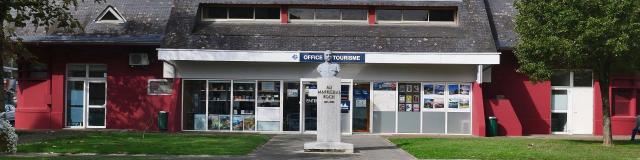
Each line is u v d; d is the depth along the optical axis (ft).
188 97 89.81
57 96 92.27
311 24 91.71
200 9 92.53
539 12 65.16
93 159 52.16
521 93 92.32
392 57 84.23
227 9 92.79
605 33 61.36
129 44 89.40
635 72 68.49
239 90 89.56
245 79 89.30
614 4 61.21
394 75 88.99
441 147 64.59
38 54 92.27
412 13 93.20
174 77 89.25
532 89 92.58
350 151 60.80
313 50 85.35
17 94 93.40
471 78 88.99
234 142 68.90
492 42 86.53
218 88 89.71
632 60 65.10
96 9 94.38
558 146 66.28
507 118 88.79
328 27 90.74
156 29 90.99
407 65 88.94
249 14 92.79
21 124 92.43
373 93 89.25
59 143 65.10
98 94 93.61
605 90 68.28
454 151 60.75
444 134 89.10
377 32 89.35
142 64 91.20
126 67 92.07
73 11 93.76
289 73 88.99
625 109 92.89
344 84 88.74
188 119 89.71
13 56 73.00
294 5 91.71
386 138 80.02
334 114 61.72
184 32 87.45
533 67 65.82
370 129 89.10
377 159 55.36
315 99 89.04
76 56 92.32
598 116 92.48
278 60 84.23
